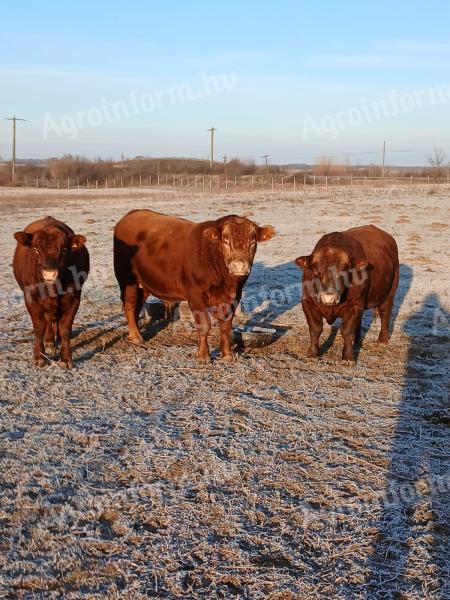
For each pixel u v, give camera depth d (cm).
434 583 395
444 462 552
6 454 554
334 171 7250
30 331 954
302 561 416
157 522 458
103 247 1791
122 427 611
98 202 3369
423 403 684
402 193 3900
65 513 463
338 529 452
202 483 507
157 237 880
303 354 868
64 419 632
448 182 5600
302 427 620
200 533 443
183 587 392
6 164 7781
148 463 537
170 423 625
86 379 746
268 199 3481
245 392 717
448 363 825
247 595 386
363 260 777
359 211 2733
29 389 709
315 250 796
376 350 886
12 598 379
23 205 3203
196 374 772
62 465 533
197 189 4862
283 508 476
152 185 5781
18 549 423
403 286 1287
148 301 1093
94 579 397
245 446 575
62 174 6494
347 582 398
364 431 614
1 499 480
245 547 431
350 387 737
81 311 1093
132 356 844
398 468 540
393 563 415
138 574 402
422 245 1800
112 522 459
